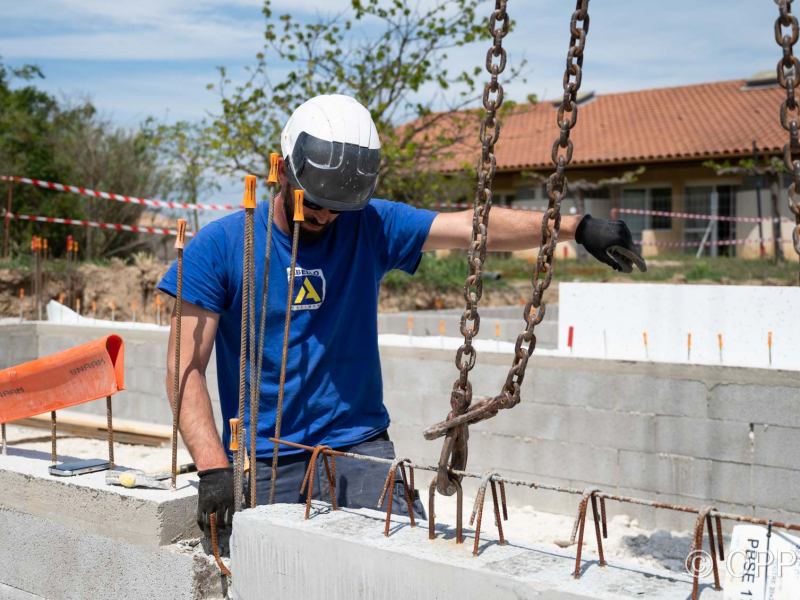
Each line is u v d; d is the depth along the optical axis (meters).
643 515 5.15
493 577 1.78
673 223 22.92
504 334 8.70
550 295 14.66
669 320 5.68
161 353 7.50
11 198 13.98
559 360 5.39
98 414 8.06
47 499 2.88
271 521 2.20
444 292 13.70
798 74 1.47
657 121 24.94
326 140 2.38
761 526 1.66
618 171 23.45
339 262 2.69
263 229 2.60
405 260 2.85
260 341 2.38
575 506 5.37
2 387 3.15
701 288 5.57
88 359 2.95
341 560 2.03
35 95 17.30
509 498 5.63
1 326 8.00
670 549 4.68
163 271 12.54
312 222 2.55
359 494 2.64
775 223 18.56
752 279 15.27
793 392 4.69
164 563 2.56
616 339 5.88
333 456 2.31
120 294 12.33
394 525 2.16
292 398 2.65
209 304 2.57
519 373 1.95
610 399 5.24
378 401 2.87
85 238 16.03
